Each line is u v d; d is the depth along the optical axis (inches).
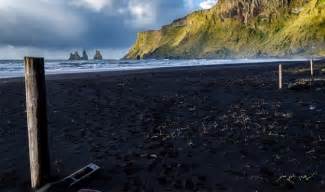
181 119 582.2
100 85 1066.1
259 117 584.1
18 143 461.4
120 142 459.8
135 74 1600.6
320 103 712.4
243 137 468.1
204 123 550.0
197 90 968.9
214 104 731.4
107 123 559.8
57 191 322.0
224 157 401.7
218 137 470.6
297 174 357.4
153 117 600.7
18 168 383.2
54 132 507.5
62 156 412.2
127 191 325.7
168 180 345.1
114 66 3134.8
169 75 1523.1
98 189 329.4
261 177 349.1
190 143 443.2
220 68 2114.9
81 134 497.0
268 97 812.6
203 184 336.5
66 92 881.5
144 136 485.1
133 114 628.1
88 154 417.1
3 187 340.8
